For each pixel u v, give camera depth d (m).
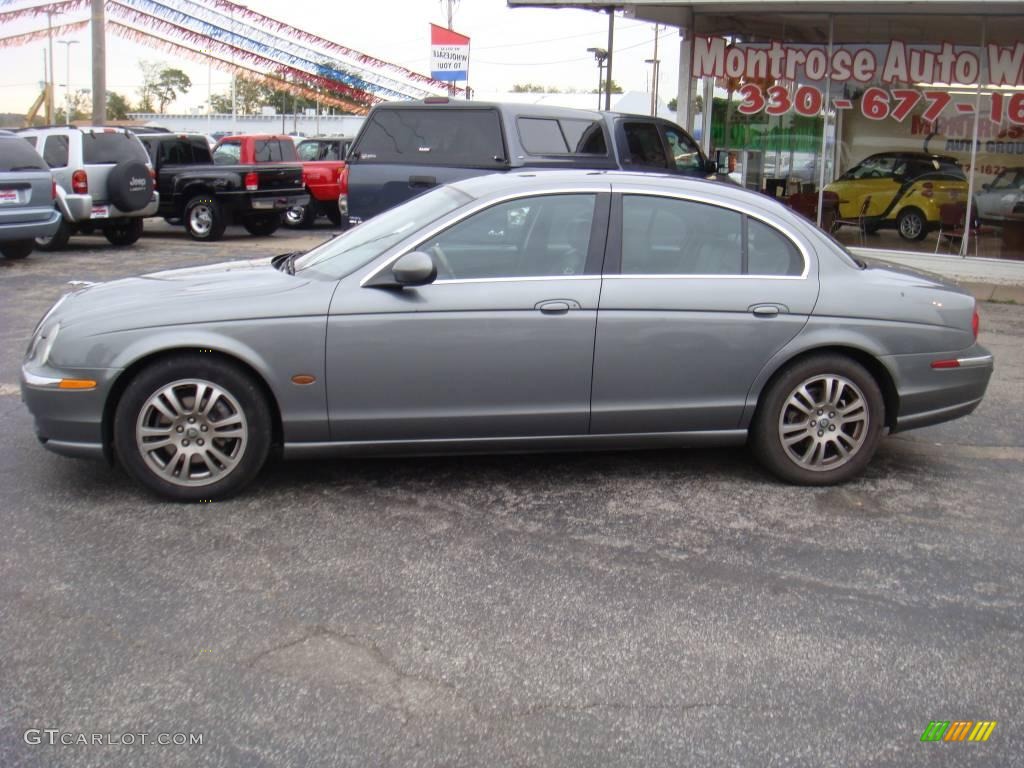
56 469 5.49
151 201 15.91
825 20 14.10
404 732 3.19
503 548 4.57
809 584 4.28
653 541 4.69
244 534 4.67
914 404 5.46
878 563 4.50
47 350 4.89
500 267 5.09
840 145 14.47
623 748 3.13
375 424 5.04
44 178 13.41
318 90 26.17
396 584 4.20
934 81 13.70
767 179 15.02
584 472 5.63
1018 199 13.36
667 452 6.02
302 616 3.91
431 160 10.65
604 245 5.16
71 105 65.25
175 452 4.96
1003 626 3.95
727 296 5.19
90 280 11.98
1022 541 4.77
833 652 3.73
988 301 11.91
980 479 5.64
